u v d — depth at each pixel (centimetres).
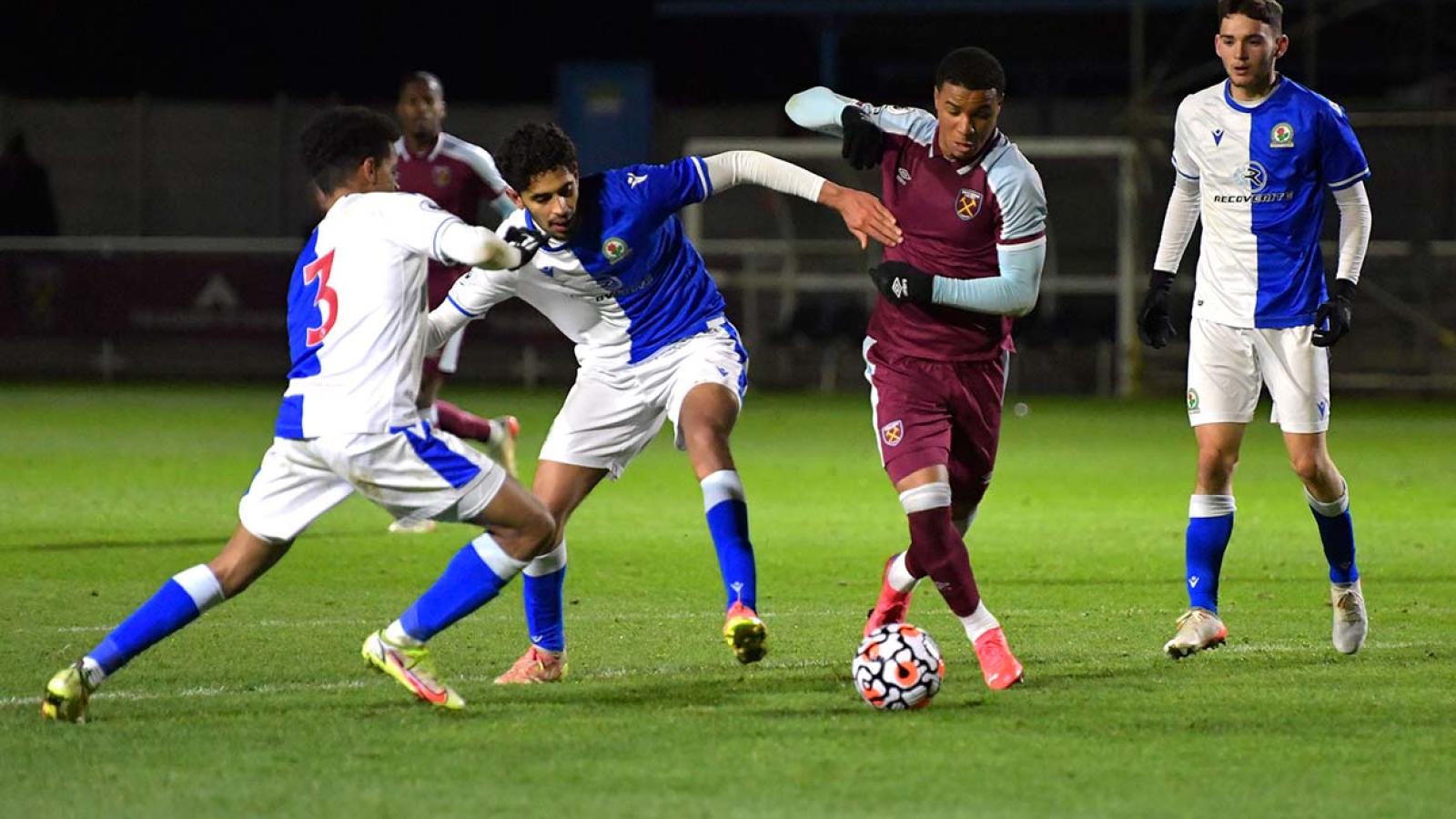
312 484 1823
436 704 1864
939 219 2070
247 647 2238
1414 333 8050
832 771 1603
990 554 3195
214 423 6022
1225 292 2248
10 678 2039
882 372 2092
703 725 1786
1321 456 2211
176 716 1820
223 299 8206
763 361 8394
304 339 1814
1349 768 1619
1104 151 8044
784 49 10888
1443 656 2198
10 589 2730
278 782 1559
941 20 8994
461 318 2167
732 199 8531
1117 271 8381
